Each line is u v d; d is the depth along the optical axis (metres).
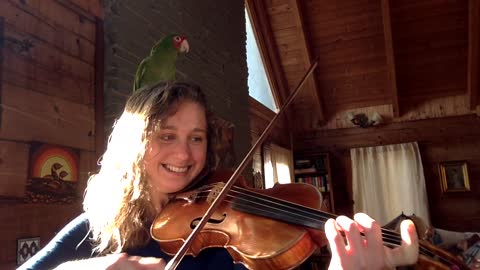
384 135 6.24
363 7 5.05
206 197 1.13
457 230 5.70
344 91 6.16
